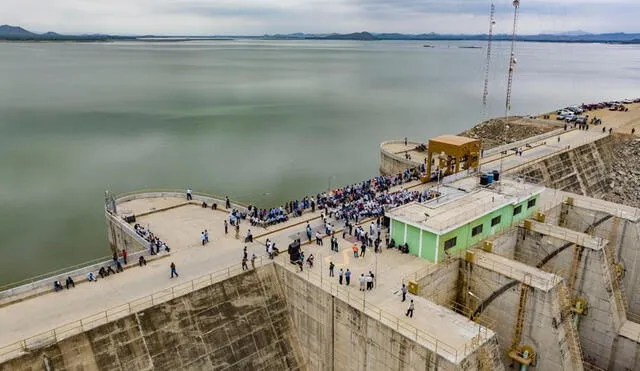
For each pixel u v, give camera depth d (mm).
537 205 53625
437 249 40875
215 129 133125
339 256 42500
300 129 133750
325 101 186375
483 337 30312
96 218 70250
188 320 34938
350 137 124000
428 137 123500
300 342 39562
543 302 36875
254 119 148375
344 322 35094
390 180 64375
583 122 99875
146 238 46344
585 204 56219
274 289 40031
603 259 44125
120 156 104062
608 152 87938
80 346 30531
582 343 46875
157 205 58156
